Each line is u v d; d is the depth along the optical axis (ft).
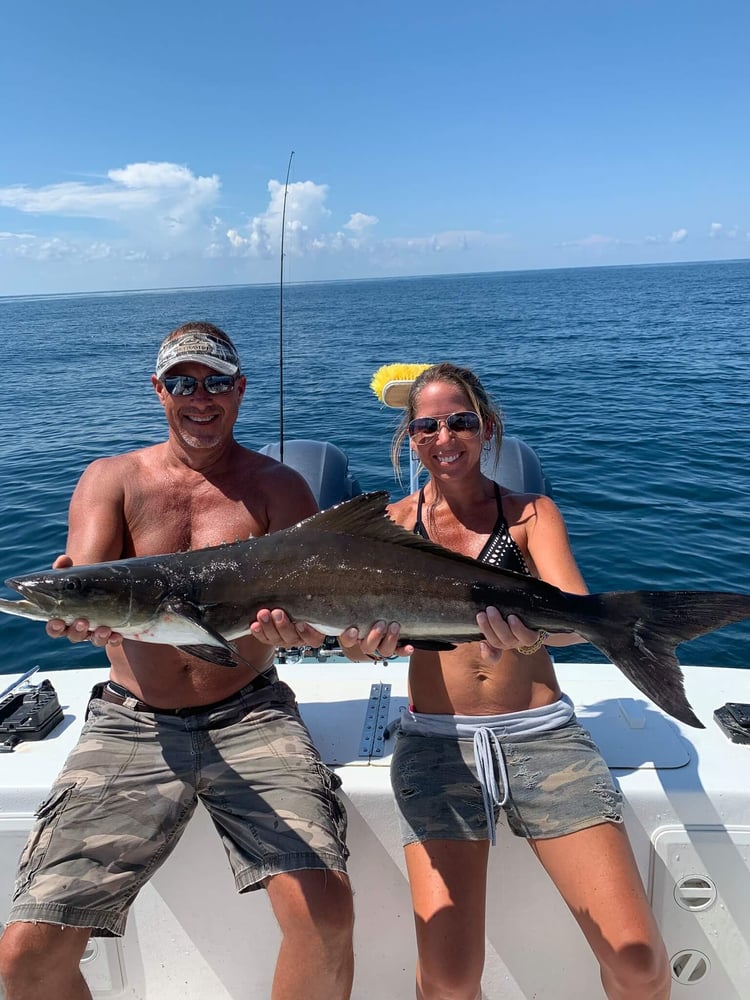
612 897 7.21
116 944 8.53
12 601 7.55
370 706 10.20
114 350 115.65
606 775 8.05
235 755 8.45
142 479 9.29
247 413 49.85
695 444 35.81
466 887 7.60
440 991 7.32
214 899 8.47
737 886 8.14
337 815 8.07
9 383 74.13
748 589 20.17
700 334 101.71
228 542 8.89
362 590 7.83
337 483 16.02
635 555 22.54
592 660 18.26
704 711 9.67
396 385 13.03
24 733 9.25
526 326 129.70
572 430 40.24
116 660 9.00
